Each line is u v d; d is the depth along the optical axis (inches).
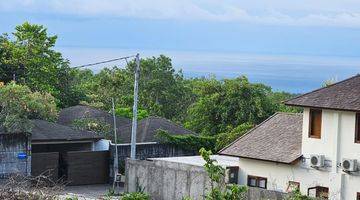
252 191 922.1
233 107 1862.7
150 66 2559.1
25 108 1455.5
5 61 1985.7
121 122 1781.5
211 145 1577.3
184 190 1084.5
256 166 1113.4
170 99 2549.2
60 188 579.2
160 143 1524.4
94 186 1405.0
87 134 1528.1
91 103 2111.2
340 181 1014.4
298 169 1061.1
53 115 1603.1
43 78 2091.5
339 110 1007.6
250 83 1902.1
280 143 1112.8
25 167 1326.3
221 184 649.0
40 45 2108.8
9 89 1446.9
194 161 1208.2
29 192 517.0
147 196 1084.5
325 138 1031.6
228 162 1198.9
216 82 1937.7
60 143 1517.0
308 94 1066.7
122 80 2239.2
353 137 1003.3
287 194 845.8
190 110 1951.3
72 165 1403.8
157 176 1142.3
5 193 508.4
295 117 1177.4
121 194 1228.5
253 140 1144.2
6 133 1302.9
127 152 1478.8
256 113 1850.4
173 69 2596.0
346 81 1088.2
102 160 1454.2
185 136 1551.4
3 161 1299.2
